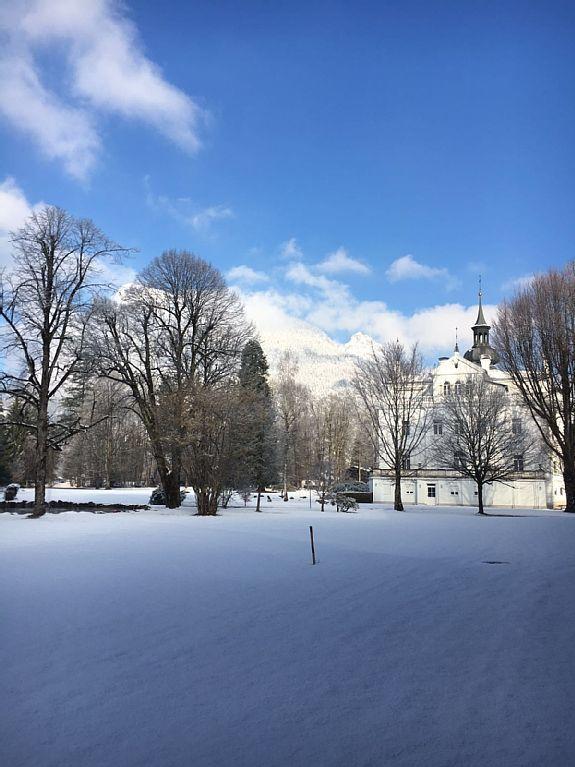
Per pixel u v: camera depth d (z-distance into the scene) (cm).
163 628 1001
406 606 1145
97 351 3959
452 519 3725
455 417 6297
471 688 727
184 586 1341
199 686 745
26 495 6253
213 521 3181
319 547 2045
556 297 4925
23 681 772
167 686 747
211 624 1023
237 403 3872
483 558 1797
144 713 671
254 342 6372
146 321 4375
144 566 1616
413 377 5822
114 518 3362
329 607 1139
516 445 6262
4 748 599
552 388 5022
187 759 569
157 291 4481
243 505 5538
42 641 936
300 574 1498
